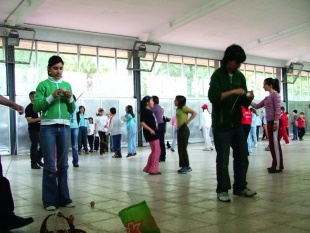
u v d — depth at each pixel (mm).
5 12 13180
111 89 16828
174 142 13156
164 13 13953
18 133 14500
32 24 14344
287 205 3945
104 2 12414
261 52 21344
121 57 17203
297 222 3281
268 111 6562
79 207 4148
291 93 24828
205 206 4004
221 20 14906
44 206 4105
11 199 3164
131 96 17391
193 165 8234
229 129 4305
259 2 13062
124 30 15875
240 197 4434
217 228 3152
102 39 16406
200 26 15625
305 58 22859
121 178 6492
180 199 4422
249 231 3039
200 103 19844
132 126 11781
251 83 22750
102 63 16656
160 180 6078
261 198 4332
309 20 15594
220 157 4305
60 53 15562
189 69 19562
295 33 16500
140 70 17391
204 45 18969
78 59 15977
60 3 12312
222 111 4281
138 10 13414
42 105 4000
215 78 4312
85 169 8125
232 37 17578
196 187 5250
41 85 4156
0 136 14172
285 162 8195
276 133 6504
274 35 17422
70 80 15609
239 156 4480
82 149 15188
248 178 5910
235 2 12969
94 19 14133
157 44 17250
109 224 3387
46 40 15055
